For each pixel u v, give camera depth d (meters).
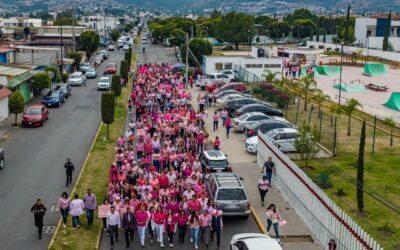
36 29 117.19
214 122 41.66
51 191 26.48
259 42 156.00
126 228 20.02
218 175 24.11
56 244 19.91
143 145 31.64
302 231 21.78
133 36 184.75
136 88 54.25
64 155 33.75
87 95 60.28
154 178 23.00
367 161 31.38
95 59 95.81
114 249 20.14
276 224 20.39
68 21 167.00
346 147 34.47
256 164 32.12
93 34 100.62
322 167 29.98
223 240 21.06
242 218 23.22
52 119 45.97
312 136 30.30
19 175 29.23
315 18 193.25
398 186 26.55
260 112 42.69
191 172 25.19
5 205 24.41
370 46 118.44
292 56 97.75
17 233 21.20
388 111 48.97
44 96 54.44
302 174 23.00
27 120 42.22
